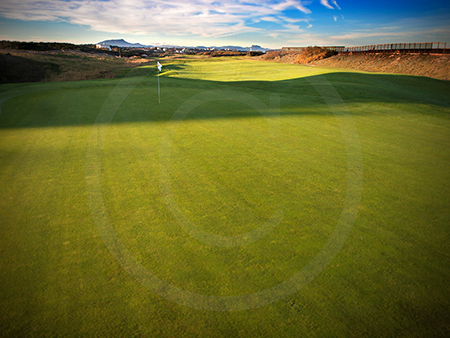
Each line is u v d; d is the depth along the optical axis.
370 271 3.16
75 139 8.29
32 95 16.38
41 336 2.40
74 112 12.02
